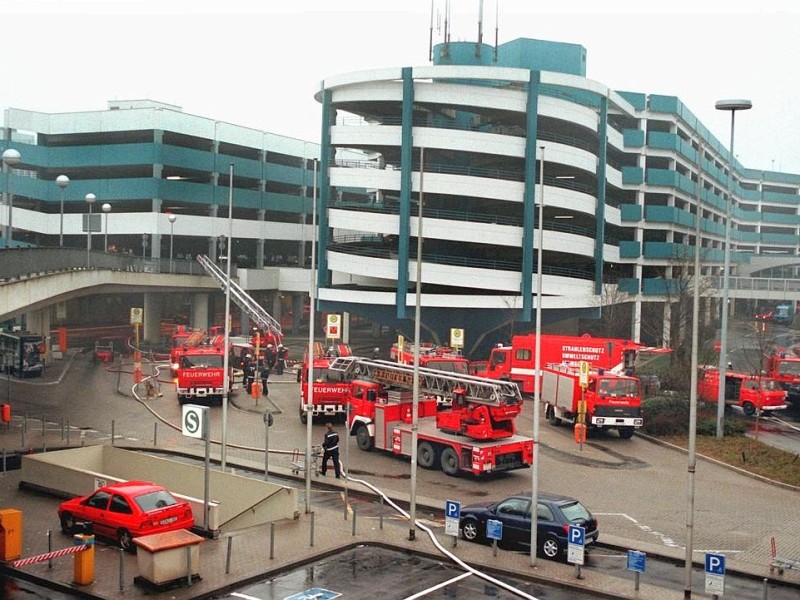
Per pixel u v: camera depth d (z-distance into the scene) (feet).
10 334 177.37
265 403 143.95
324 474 91.56
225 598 55.16
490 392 91.71
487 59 231.30
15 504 78.33
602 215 222.69
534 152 201.26
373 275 206.28
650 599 55.01
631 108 248.32
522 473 96.32
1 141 261.03
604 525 75.10
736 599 56.70
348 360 110.42
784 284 351.46
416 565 62.75
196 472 78.13
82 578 56.44
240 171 288.92
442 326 208.33
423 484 89.25
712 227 340.39
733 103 82.99
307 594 55.88
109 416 129.70
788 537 72.54
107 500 66.08
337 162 254.88
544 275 209.36
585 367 111.34
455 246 222.69
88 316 338.34
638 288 262.26
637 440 119.14
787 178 485.15
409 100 198.80
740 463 103.35
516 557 63.72
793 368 157.58
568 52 231.50
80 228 265.95
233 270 269.03
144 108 266.36
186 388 138.31
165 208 285.64
